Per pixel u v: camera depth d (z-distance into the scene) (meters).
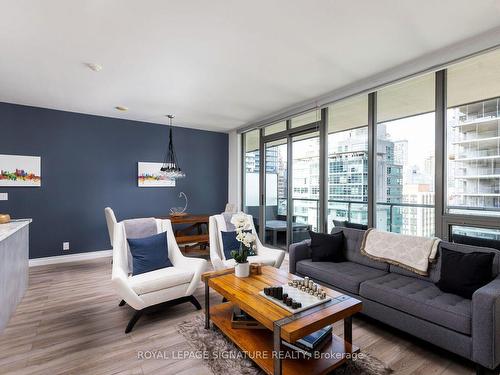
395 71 2.96
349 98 3.56
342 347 1.93
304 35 2.32
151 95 3.82
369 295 2.34
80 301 2.96
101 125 4.96
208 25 2.17
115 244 2.76
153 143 5.50
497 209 2.58
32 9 1.95
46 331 2.33
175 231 5.19
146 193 5.41
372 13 2.03
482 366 1.72
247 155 6.08
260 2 1.90
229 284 2.21
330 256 3.05
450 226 2.82
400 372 1.80
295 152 4.72
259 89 3.59
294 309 1.72
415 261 2.52
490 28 2.22
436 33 2.29
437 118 2.85
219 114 4.85
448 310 1.87
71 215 4.71
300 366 1.73
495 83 2.60
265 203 5.41
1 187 4.20
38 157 4.44
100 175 4.96
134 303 2.33
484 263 2.04
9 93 3.76
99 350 2.06
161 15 2.03
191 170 5.96
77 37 2.33
